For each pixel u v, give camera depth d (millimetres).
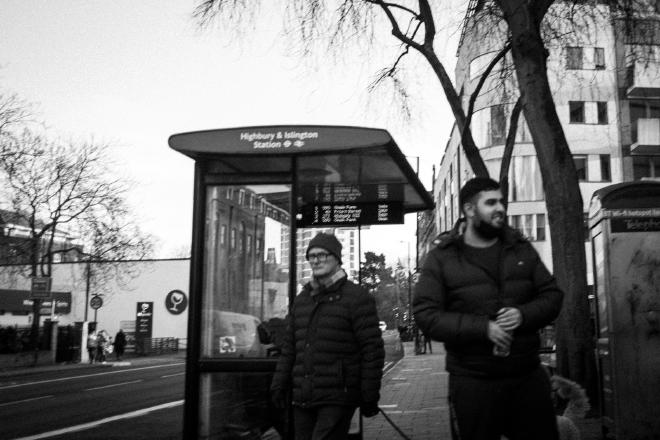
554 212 8922
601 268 7691
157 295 58562
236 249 7180
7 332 34812
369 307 4770
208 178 7066
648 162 37625
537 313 3375
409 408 12453
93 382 22672
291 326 4992
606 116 37906
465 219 3740
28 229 38719
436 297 3498
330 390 4645
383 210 9289
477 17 11602
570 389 5465
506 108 14375
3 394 18531
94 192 34500
